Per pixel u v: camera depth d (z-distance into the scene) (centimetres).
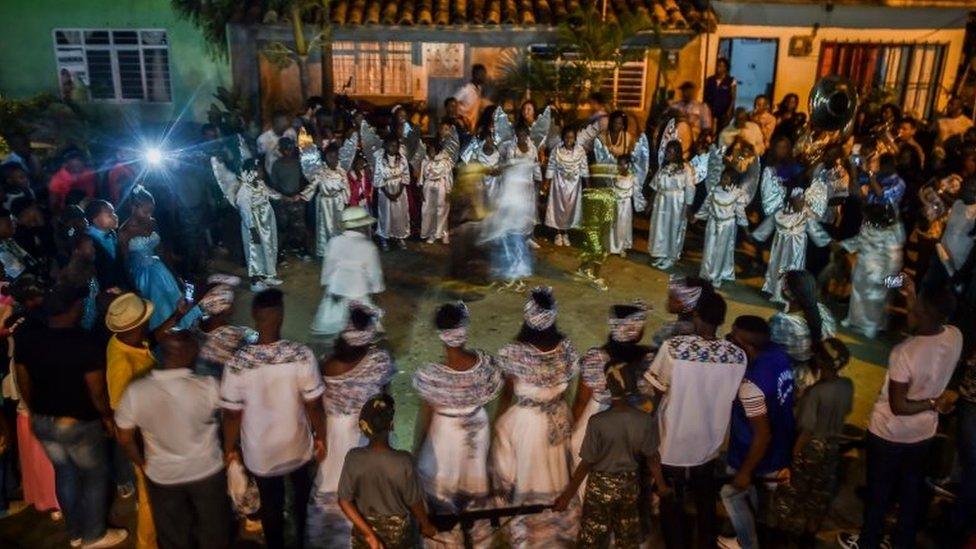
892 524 556
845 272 942
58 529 552
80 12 1404
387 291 955
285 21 1316
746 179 963
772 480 503
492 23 1302
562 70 1308
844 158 948
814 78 1412
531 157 1057
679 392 469
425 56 1399
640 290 975
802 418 486
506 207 1020
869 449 501
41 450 535
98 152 1273
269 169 1134
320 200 1027
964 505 509
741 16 1361
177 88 1441
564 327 859
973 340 663
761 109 1235
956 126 1223
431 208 1120
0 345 558
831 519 565
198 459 455
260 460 474
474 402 476
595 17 1285
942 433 662
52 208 895
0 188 810
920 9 1374
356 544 440
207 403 451
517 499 500
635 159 1072
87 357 480
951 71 1420
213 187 1088
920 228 896
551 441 493
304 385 470
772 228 945
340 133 1142
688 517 561
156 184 960
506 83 1388
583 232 1052
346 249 755
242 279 1002
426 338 827
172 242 980
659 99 1398
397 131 1120
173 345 441
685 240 1169
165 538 468
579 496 519
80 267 629
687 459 482
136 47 1423
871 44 1396
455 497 487
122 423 441
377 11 1322
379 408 408
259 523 543
